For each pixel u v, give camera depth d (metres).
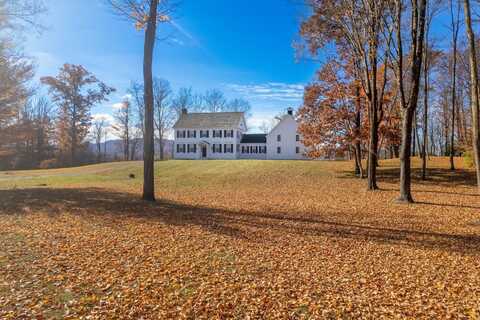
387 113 21.30
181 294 4.55
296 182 22.69
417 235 7.93
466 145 27.38
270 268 5.67
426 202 13.23
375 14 13.96
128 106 59.03
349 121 22.42
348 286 4.89
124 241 7.25
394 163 31.78
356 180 22.45
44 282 4.86
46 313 3.94
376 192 16.73
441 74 29.09
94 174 29.67
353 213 10.93
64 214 10.26
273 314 4.02
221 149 51.91
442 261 6.00
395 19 13.02
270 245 7.11
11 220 9.26
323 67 22.58
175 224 9.07
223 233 8.12
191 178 25.75
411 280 5.11
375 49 15.48
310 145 23.98
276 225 9.07
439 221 9.54
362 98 21.56
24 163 46.75
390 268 5.66
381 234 8.05
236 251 6.66
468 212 10.91
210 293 4.59
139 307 4.14
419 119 40.91
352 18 15.37
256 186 20.91
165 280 5.04
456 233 8.09
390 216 10.37
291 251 6.68
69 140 48.03
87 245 6.87
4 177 26.94
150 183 13.43
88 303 4.22
